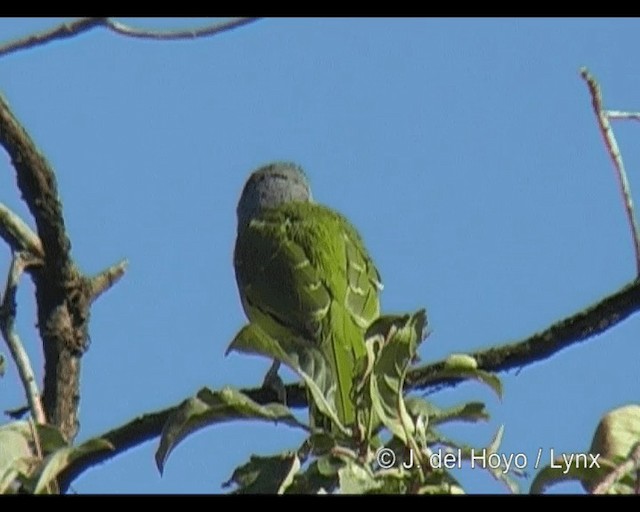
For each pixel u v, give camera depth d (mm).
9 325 10328
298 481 7551
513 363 11523
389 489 7355
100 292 12141
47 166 11578
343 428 7988
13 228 11711
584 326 11578
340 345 13555
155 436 11281
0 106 11359
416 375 11000
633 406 8180
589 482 7938
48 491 7652
